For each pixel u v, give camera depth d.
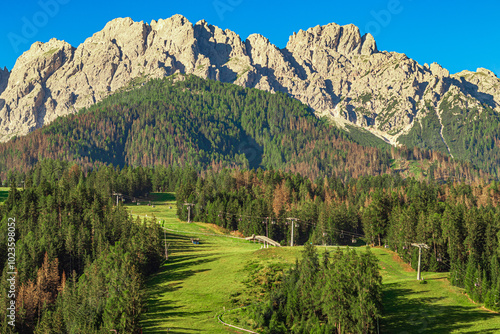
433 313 85.50
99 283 104.50
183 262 127.94
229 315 88.31
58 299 109.62
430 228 122.69
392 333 78.62
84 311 95.12
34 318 109.31
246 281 103.75
